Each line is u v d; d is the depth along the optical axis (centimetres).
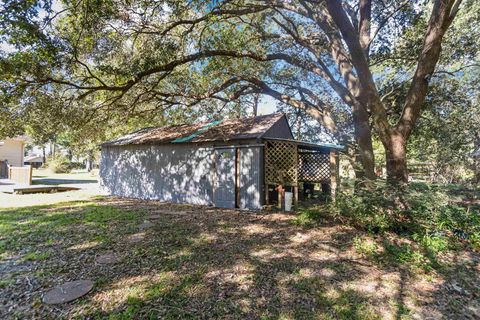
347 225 599
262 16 1027
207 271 371
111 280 340
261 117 1044
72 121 912
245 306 292
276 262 407
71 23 625
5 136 850
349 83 834
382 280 360
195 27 901
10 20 494
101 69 707
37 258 405
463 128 1312
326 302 304
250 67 1193
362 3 919
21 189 1230
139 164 1171
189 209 838
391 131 692
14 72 592
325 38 1049
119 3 654
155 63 756
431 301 316
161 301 296
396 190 598
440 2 624
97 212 749
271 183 864
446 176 1585
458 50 980
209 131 1012
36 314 268
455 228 560
